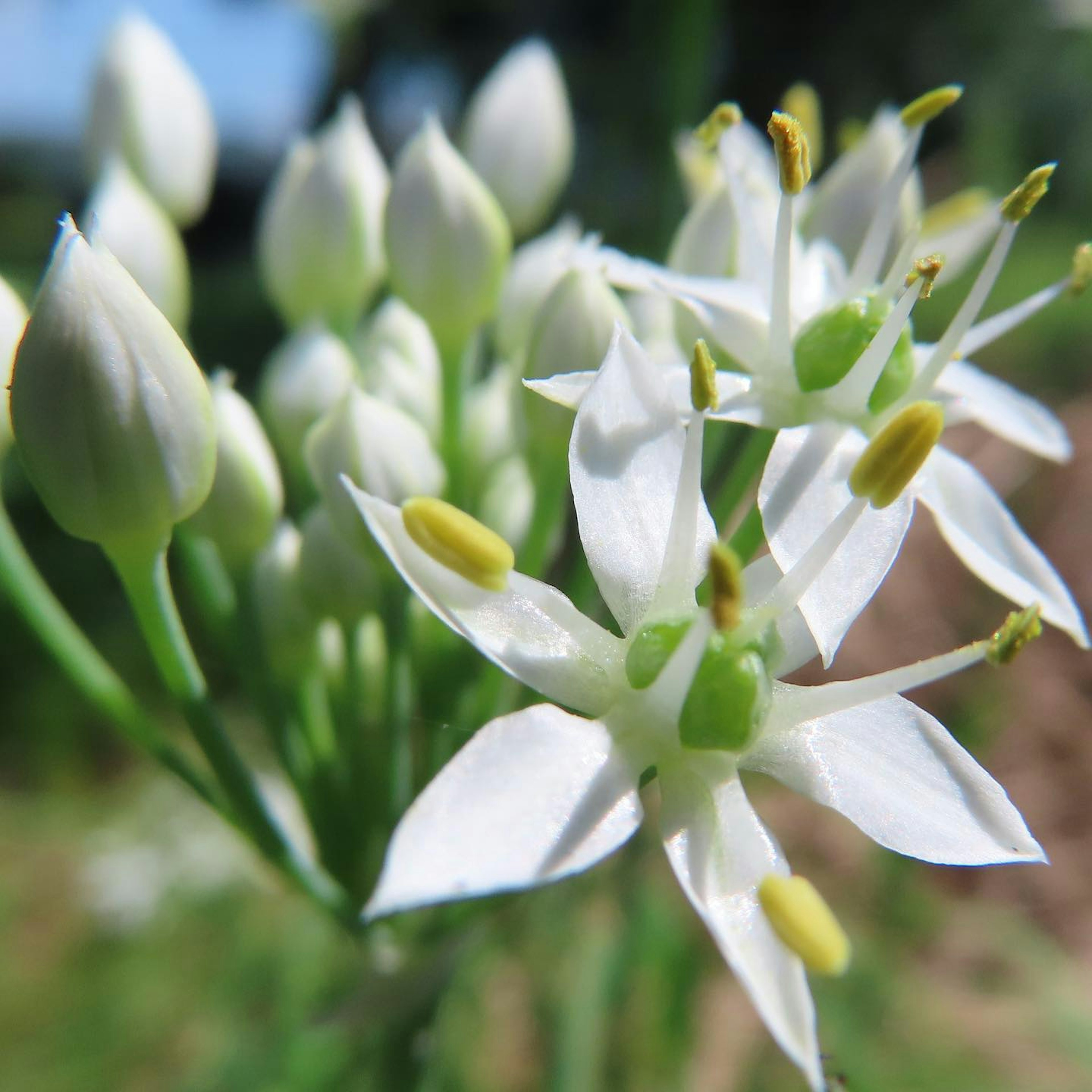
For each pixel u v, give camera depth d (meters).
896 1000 0.05
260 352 0.12
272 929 0.06
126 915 0.07
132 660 0.09
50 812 0.08
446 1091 0.05
